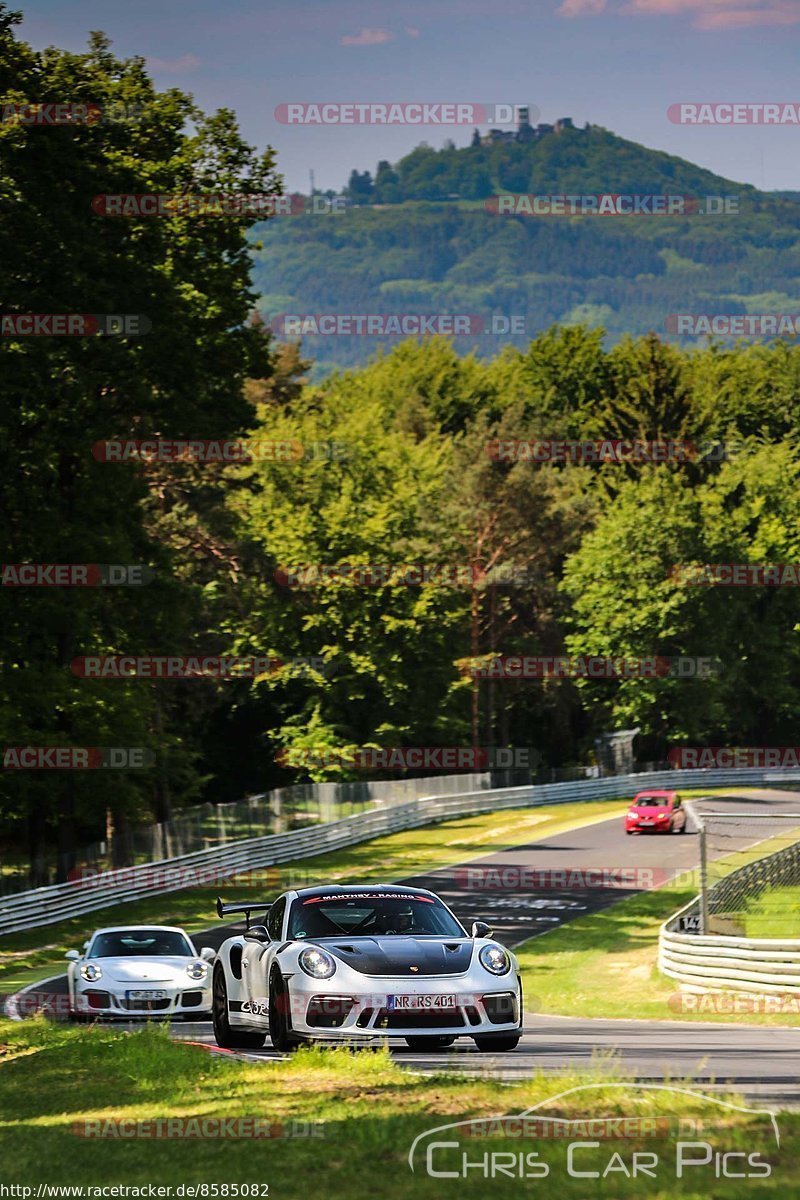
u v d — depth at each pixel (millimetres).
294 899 26344
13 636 81562
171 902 87125
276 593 150125
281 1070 20656
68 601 81875
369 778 152875
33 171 72062
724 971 50125
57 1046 27172
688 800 133500
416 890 27047
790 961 47469
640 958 62312
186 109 85688
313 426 163750
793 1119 15000
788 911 57531
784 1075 22312
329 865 101625
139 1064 22672
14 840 121375
